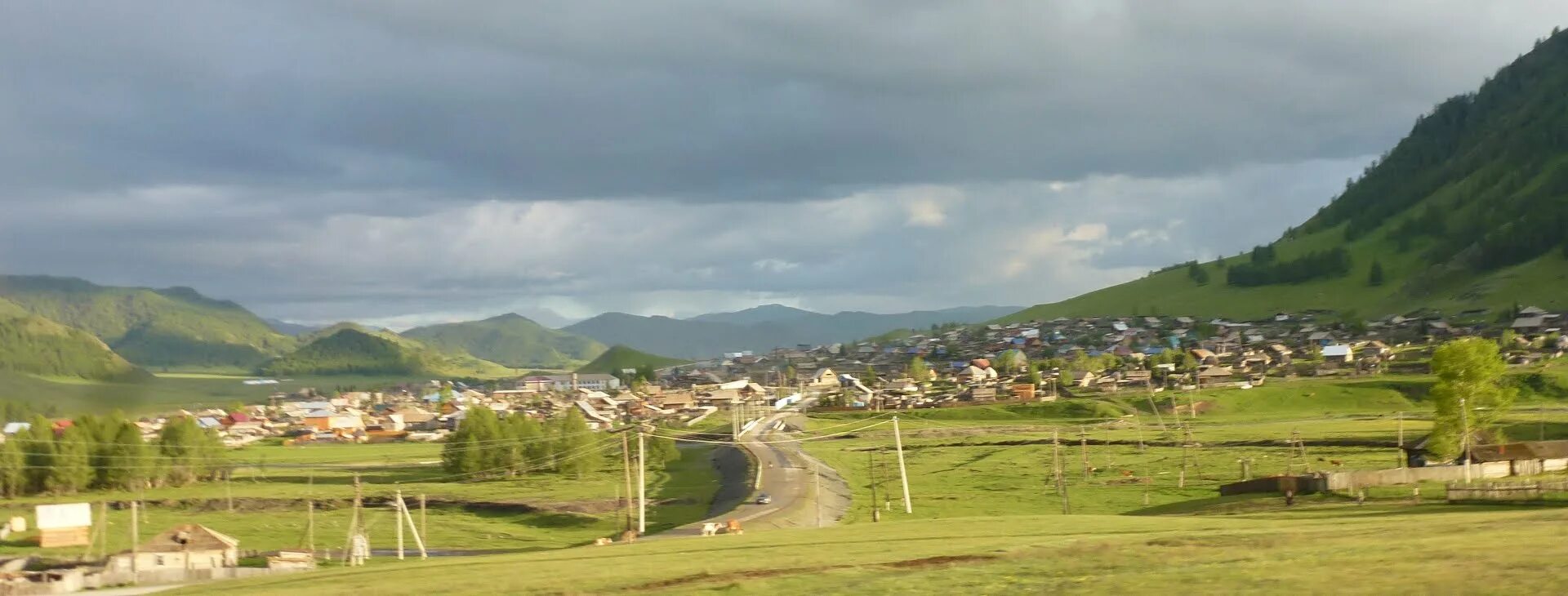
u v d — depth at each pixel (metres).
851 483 158.00
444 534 135.62
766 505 134.25
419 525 143.38
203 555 109.94
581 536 130.75
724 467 194.00
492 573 62.94
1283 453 167.88
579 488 173.38
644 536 109.50
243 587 68.25
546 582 56.03
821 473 169.75
